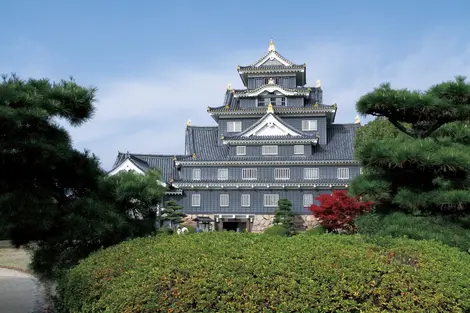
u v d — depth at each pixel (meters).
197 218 49.50
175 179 51.47
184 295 6.39
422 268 7.28
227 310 6.20
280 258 7.36
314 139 48.97
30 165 11.36
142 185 13.32
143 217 13.64
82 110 12.05
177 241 9.29
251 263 7.04
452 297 6.50
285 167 49.75
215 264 7.06
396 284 6.55
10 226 11.02
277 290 6.39
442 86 14.30
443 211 13.84
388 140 14.60
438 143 14.23
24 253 31.98
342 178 48.84
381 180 14.30
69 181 12.51
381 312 6.23
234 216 49.75
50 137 11.48
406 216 13.38
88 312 7.36
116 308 6.55
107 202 12.70
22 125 10.55
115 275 7.69
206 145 53.94
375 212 14.67
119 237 12.20
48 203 11.47
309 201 49.00
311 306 6.19
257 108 52.47
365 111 14.78
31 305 14.51
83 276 8.14
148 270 7.25
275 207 49.47
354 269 6.81
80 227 11.34
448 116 14.36
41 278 12.71
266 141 49.81
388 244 8.63
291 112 52.03
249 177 50.09
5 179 11.35
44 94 11.36
